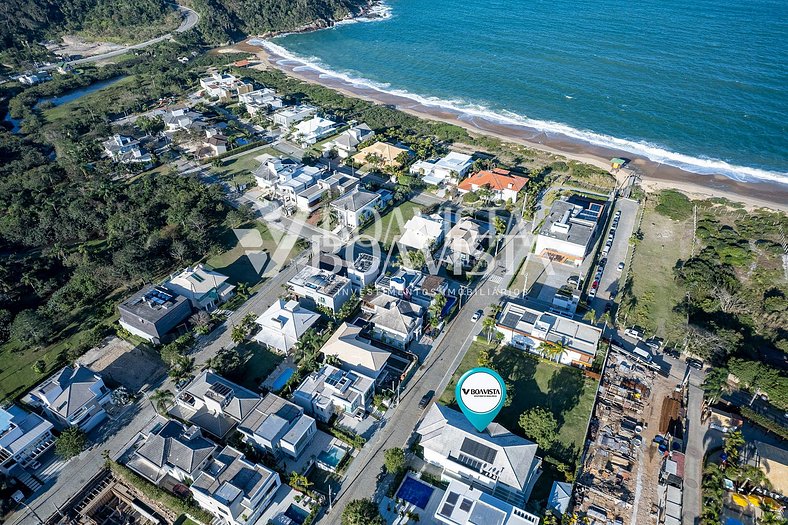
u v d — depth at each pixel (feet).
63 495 301.63
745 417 339.98
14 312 434.71
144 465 307.17
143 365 387.96
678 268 478.59
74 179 627.46
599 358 377.71
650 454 317.42
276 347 388.57
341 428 334.65
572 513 284.82
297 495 292.20
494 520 263.29
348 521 263.70
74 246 520.83
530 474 295.89
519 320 398.62
